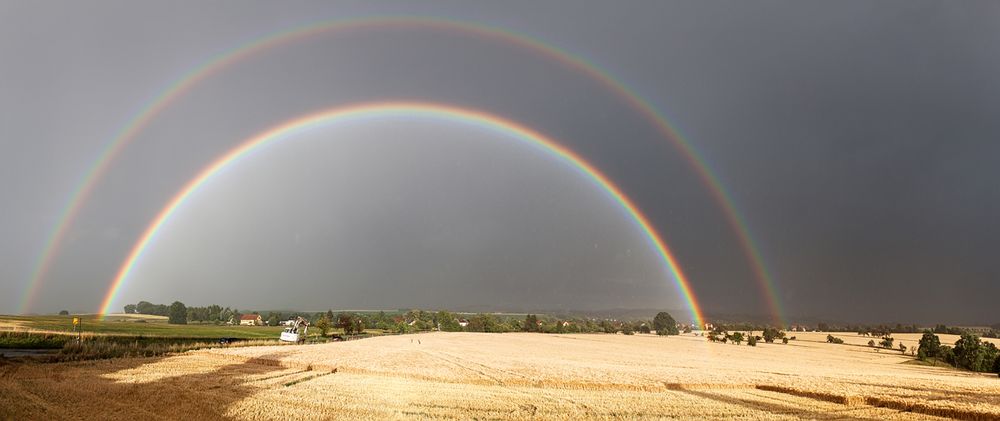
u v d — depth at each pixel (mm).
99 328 108750
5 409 25438
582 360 69562
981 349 97000
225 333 120125
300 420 25781
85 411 26062
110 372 41500
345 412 27875
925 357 120500
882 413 33250
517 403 32344
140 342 74188
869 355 129500
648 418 28984
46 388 31844
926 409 34281
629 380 44781
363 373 46188
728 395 39125
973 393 42438
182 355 57375
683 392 40031
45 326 98188
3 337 67438
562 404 32375
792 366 74562
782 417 30531
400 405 30469
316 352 66062
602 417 28859
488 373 47406
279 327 182875
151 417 25234
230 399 30547
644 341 150000
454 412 29031
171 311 196875
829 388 42312
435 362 57125
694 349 118812
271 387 35969
